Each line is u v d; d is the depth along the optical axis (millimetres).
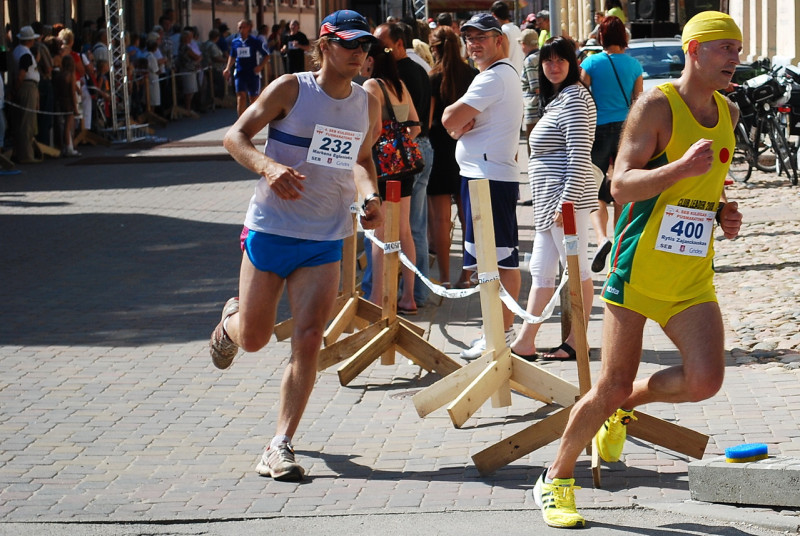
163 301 15305
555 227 11297
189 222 22359
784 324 12844
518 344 11758
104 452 9250
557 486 7527
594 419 7406
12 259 18719
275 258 8711
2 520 7754
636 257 7246
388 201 11180
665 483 8320
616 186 7020
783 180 25641
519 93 11938
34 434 9727
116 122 41594
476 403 9289
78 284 16547
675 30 31906
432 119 14914
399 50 13625
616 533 7305
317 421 10070
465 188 12117
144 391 11047
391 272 11375
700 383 7242
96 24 45938
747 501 7711
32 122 34625
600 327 13055
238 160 8461
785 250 17547
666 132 7082
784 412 9734
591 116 11219
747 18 35438
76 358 12352
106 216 23344
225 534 7477
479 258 9617
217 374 11648
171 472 8766
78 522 7715
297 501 8094
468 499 8062
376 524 7598
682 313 7305
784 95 24938
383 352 11320
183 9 63156
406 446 9344
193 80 52344
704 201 7203
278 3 81750
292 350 8812
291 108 8633
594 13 42812
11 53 36188
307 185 8664
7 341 13156
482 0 48312
